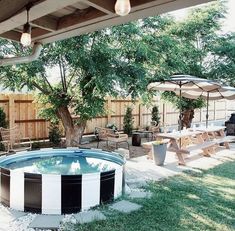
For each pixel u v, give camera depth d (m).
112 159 7.04
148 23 9.62
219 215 4.48
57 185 4.47
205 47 11.98
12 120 9.73
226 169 7.39
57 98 8.55
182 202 4.98
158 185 5.91
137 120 13.84
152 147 7.69
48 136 10.69
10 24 3.59
